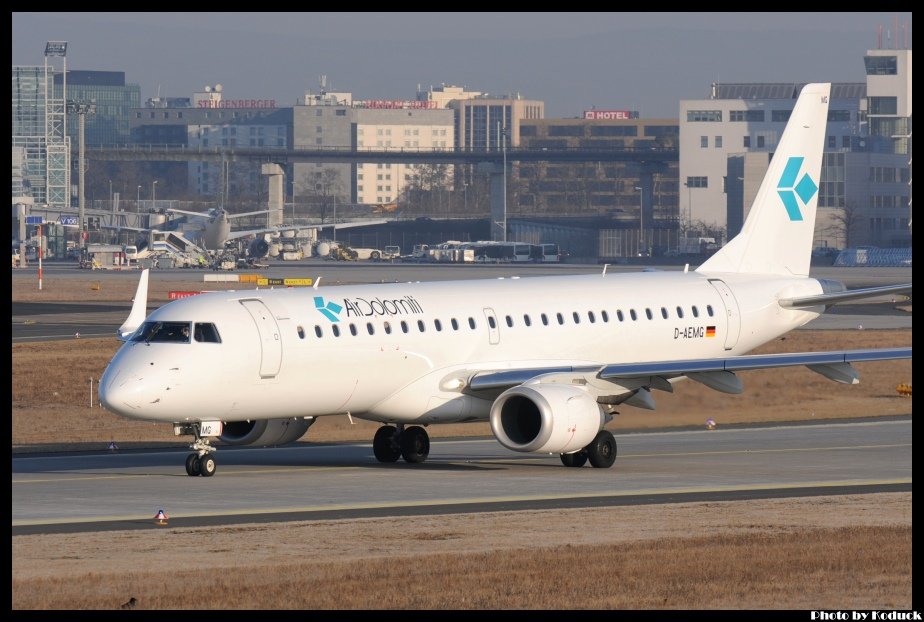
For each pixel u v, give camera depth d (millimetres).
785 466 129625
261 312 125062
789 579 75500
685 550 83125
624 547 84250
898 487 113688
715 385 136750
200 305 124250
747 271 165500
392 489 114438
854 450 143125
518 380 132250
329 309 128750
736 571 77188
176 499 108625
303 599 71188
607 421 137625
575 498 108375
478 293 141750
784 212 167875
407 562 79688
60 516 99500
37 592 72750
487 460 140750
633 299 151000
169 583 74562
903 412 181625
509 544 86500
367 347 129375
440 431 168000
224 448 153000
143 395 118125
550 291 146750
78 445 156125
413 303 135250
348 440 160375
